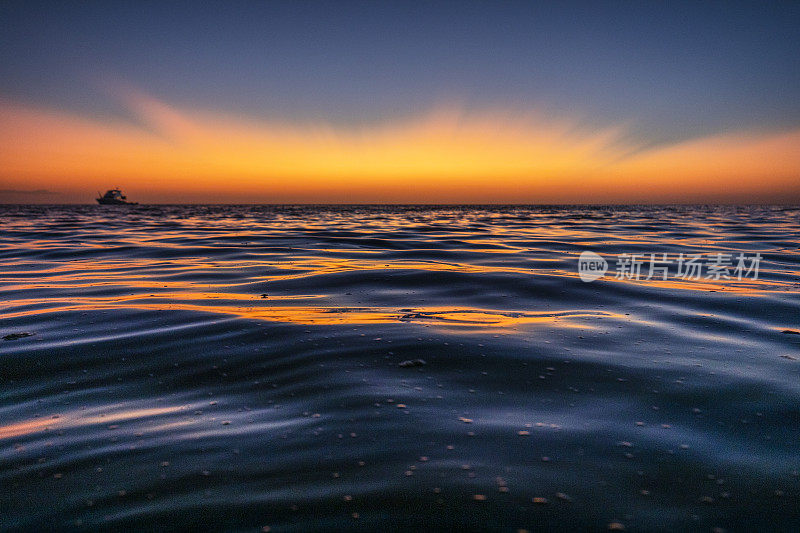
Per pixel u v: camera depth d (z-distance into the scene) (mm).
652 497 2188
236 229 25828
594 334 4922
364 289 7582
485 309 6176
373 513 2055
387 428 2822
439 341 4598
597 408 3121
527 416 2996
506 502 2135
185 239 18703
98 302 6625
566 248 14828
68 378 3703
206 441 2676
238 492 2205
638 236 20484
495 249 14477
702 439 2713
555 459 2490
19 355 4246
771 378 3668
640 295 7168
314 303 6508
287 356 4172
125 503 2141
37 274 9609
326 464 2430
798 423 2912
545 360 4066
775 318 5719
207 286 7961
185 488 2240
